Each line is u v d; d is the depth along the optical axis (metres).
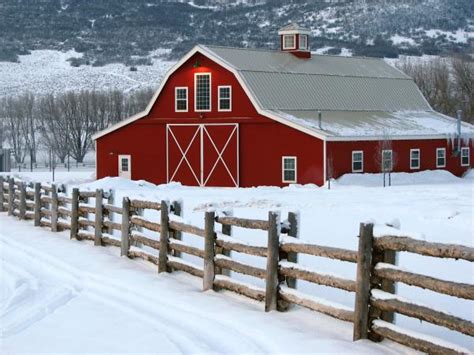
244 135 56.41
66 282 17.69
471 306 14.41
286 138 54.47
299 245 13.48
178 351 12.19
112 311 14.85
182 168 58.94
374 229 11.91
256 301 14.89
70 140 117.25
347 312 12.43
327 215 31.11
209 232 15.80
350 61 71.50
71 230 23.98
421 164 60.03
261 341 12.40
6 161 85.94
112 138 62.19
